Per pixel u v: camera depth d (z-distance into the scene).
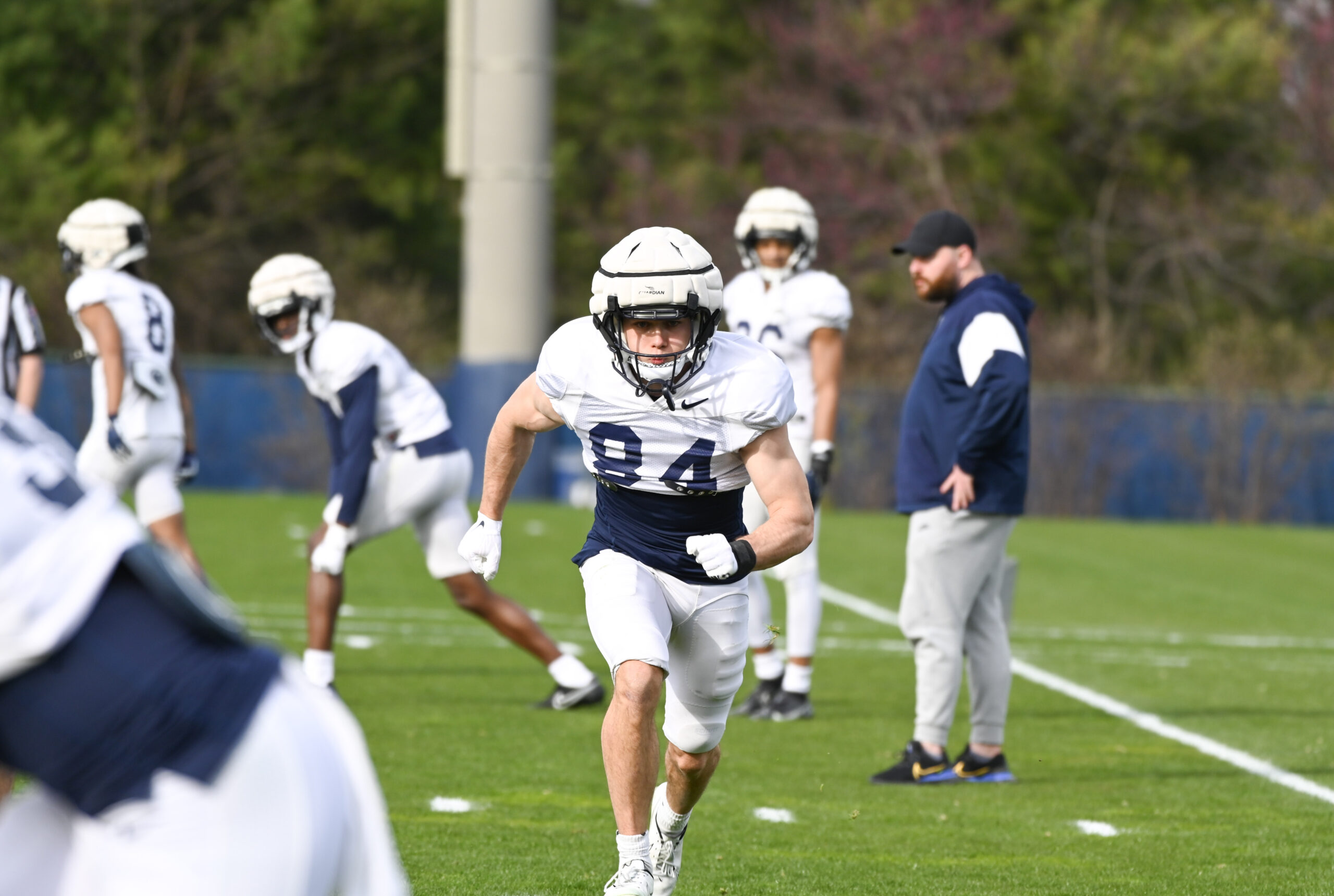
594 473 13.64
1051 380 82.00
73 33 101.88
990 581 20.05
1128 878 15.24
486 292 61.81
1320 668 31.00
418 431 22.50
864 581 41.97
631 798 12.86
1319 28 101.88
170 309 26.02
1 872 7.20
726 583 13.66
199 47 103.88
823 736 22.91
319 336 21.81
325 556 22.06
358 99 107.19
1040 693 27.06
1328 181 102.81
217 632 6.93
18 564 6.48
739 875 15.14
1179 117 106.31
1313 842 16.92
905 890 14.70
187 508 50.62
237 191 105.31
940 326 19.94
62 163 97.88
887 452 70.56
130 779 6.70
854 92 108.31
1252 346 78.06
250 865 6.81
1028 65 106.19
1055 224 106.44
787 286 24.16
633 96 131.50
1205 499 71.06
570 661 23.75
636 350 12.69
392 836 16.00
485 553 14.42
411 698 24.38
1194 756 21.88
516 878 14.65
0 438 6.68
